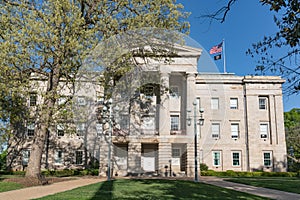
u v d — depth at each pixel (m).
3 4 13.57
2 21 11.93
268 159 35.12
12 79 12.41
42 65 13.23
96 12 14.04
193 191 11.64
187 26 14.30
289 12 3.97
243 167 34.84
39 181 14.69
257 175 31.80
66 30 11.82
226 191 12.57
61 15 11.92
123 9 14.12
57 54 11.88
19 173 28.23
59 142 32.69
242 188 15.21
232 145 35.12
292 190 14.07
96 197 9.45
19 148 32.28
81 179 18.02
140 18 13.34
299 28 3.80
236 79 36.38
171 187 12.58
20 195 10.68
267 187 15.77
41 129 15.56
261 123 35.91
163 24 13.69
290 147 43.16
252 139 35.25
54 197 9.60
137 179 15.34
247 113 35.84
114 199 9.04
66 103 12.62
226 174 31.41
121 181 14.45
